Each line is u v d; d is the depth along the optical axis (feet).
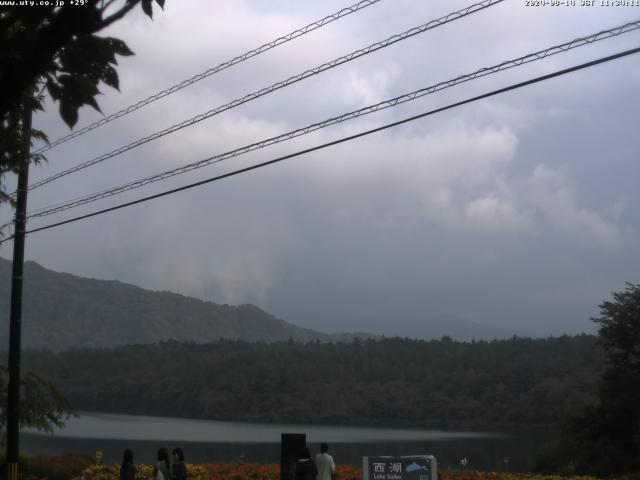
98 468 87.71
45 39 13.16
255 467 91.66
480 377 519.19
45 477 87.40
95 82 14.12
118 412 586.04
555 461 157.28
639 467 134.41
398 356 597.52
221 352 650.43
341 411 501.15
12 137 19.15
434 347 608.19
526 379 495.41
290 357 596.29
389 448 276.82
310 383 552.00
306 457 57.06
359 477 82.94
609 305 147.64
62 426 81.97
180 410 554.05
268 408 519.19
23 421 78.48
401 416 495.41
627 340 144.77
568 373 486.79
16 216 60.80
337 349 623.36
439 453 255.70
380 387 545.44
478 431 420.36
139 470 83.87
